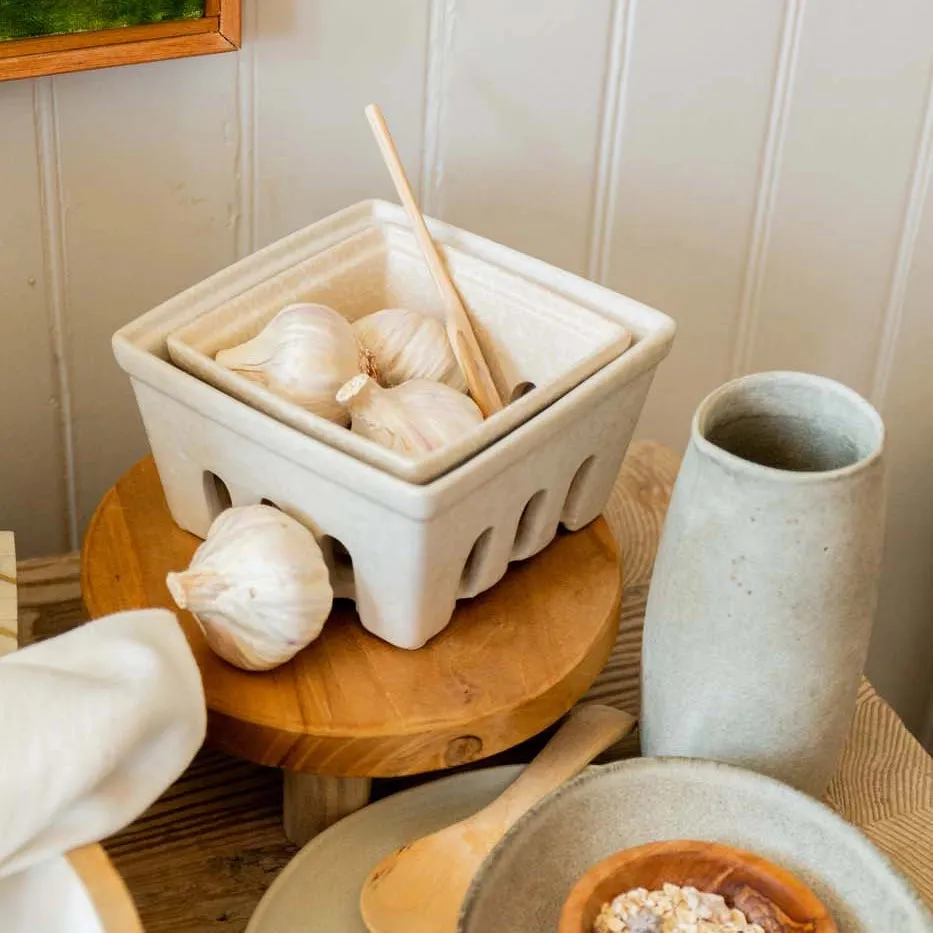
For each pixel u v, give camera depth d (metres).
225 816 0.69
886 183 1.08
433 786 0.67
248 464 0.64
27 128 0.78
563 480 0.68
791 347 1.15
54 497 0.93
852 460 0.61
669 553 0.61
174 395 0.64
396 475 0.59
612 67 0.93
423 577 0.61
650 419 1.14
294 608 0.61
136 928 0.46
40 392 0.88
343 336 0.67
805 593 0.57
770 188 1.04
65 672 0.52
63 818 0.50
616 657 0.78
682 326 1.09
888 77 1.02
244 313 0.69
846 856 0.57
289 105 0.85
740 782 0.59
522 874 0.56
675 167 1.00
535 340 0.71
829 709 0.62
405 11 0.84
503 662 0.66
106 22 0.74
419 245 0.72
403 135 0.90
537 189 0.96
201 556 0.62
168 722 0.54
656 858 0.56
